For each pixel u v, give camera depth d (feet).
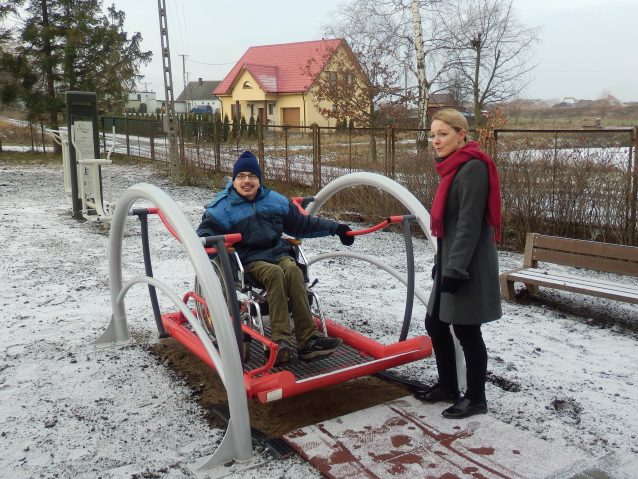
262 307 10.44
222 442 8.38
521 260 21.58
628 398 10.52
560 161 22.54
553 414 9.91
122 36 66.18
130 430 9.39
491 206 8.52
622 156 21.49
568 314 15.71
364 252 22.99
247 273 10.48
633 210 20.61
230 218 10.78
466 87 60.29
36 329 14.16
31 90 65.05
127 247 23.59
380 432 9.12
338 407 10.30
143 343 13.35
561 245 16.44
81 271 19.71
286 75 117.70
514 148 24.18
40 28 62.23
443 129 8.75
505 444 8.73
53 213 31.27
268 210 11.04
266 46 127.44
